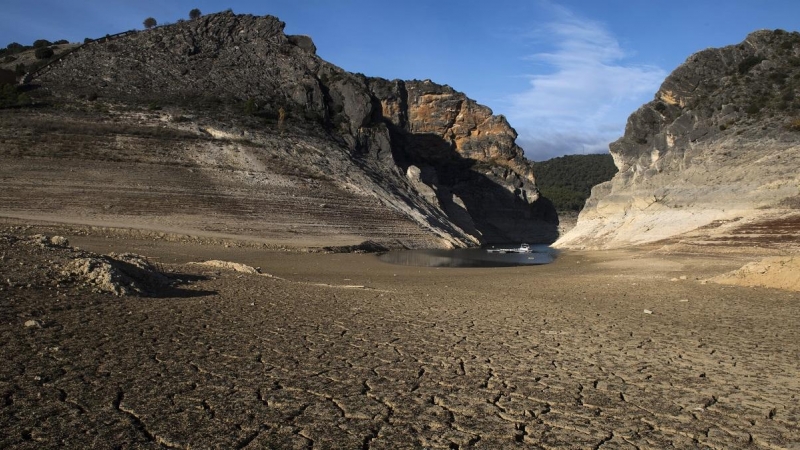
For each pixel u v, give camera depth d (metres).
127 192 53.88
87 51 95.81
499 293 21.52
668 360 10.30
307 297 17.70
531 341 11.76
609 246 57.22
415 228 71.56
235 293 17.59
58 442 5.69
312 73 108.25
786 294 20.52
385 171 96.06
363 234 62.31
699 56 66.00
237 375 8.32
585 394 8.17
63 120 66.81
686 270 32.12
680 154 59.25
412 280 27.77
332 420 6.77
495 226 120.31
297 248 47.53
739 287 23.09
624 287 23.91
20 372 7.62
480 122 130.25
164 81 92.25
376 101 117.25
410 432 6.53
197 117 78.44
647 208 58.56
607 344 11.62
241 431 6.27
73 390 7.16
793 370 9.70
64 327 10.30
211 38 109.12
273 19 117.38
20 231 36.38
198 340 10.34
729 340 12.19
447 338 11.82
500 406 7.55
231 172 66.25
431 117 126.50
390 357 9.95
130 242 38.91
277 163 72.75
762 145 52.03
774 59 61.00
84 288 14.10
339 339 11.27
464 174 125.31
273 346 10.31
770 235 41.91
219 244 44.09
